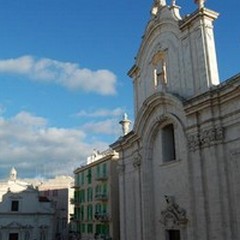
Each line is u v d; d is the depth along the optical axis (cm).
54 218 5672
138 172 3020
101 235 4372
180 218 2388
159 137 2797
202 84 2355
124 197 3250
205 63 2356
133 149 3150
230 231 2005
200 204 2211
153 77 2959
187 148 2381
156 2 2977
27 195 5466
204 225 2156
